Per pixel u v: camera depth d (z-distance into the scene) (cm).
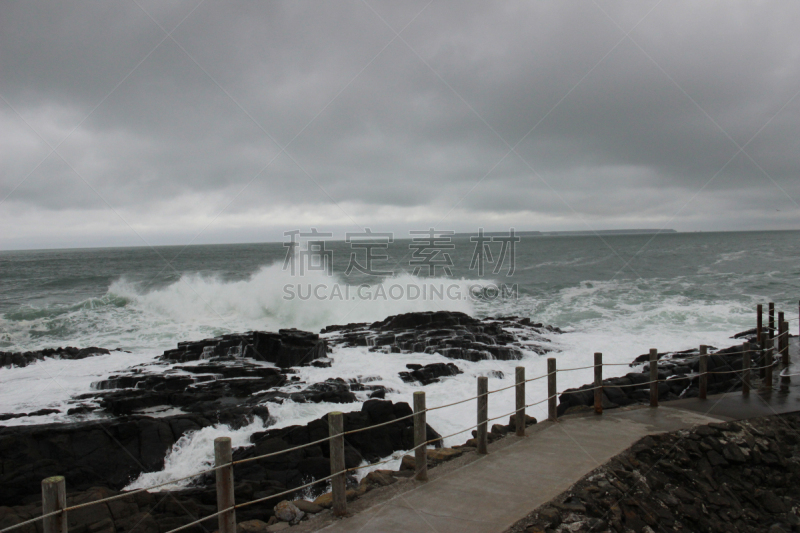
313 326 2644
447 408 1220
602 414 855
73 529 633
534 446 701
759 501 647
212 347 1812
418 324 2092
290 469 852
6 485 801
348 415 1005
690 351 1562
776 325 1697
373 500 543
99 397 1334
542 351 1780
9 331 2400
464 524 482
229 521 444
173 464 942
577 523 499
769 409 870
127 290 3266
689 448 714
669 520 568
